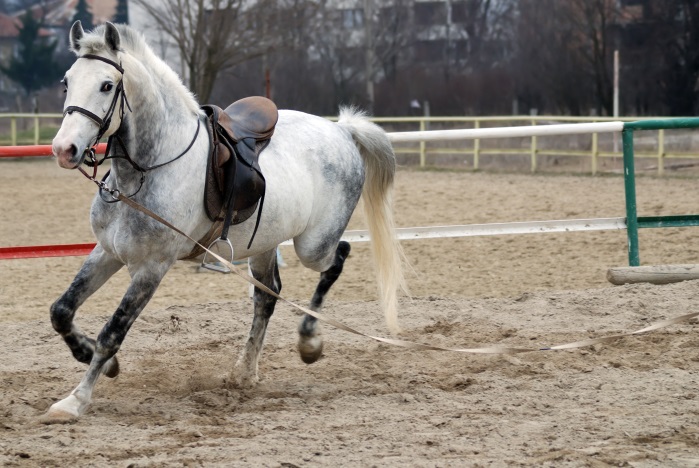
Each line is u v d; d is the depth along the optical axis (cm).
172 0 3762
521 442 651
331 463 602
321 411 748
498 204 2206
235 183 764
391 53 5141
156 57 751
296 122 870
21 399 773
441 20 5688
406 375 853
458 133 1207
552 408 745
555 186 2570
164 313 1112
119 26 736
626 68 4581
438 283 1359
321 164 859
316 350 882
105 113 678
